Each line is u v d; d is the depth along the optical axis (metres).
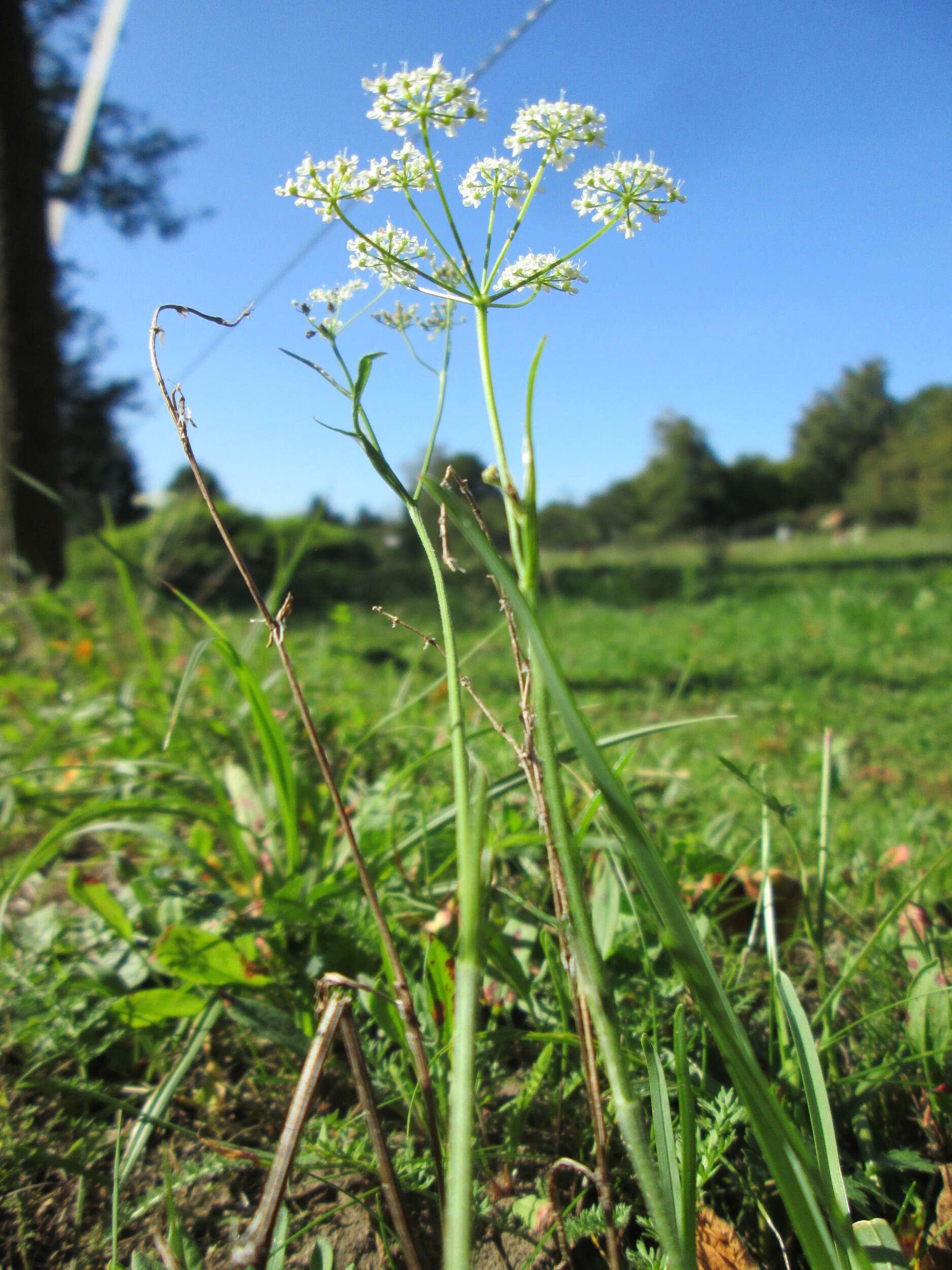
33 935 0.24
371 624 1.14
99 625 0.66
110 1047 0.20
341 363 0.14
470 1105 0.10
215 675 0.51
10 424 1.01
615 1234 0.12
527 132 0.13
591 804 0.15
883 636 1.06
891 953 0.21
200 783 0.33
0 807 0.29
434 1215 0.16
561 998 0.18
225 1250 0.15
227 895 0.23
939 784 0.46
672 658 0.95
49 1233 0.16
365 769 0.36
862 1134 0.17
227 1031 0.21
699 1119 0.16
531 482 0.13
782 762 0.49
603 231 0.13
